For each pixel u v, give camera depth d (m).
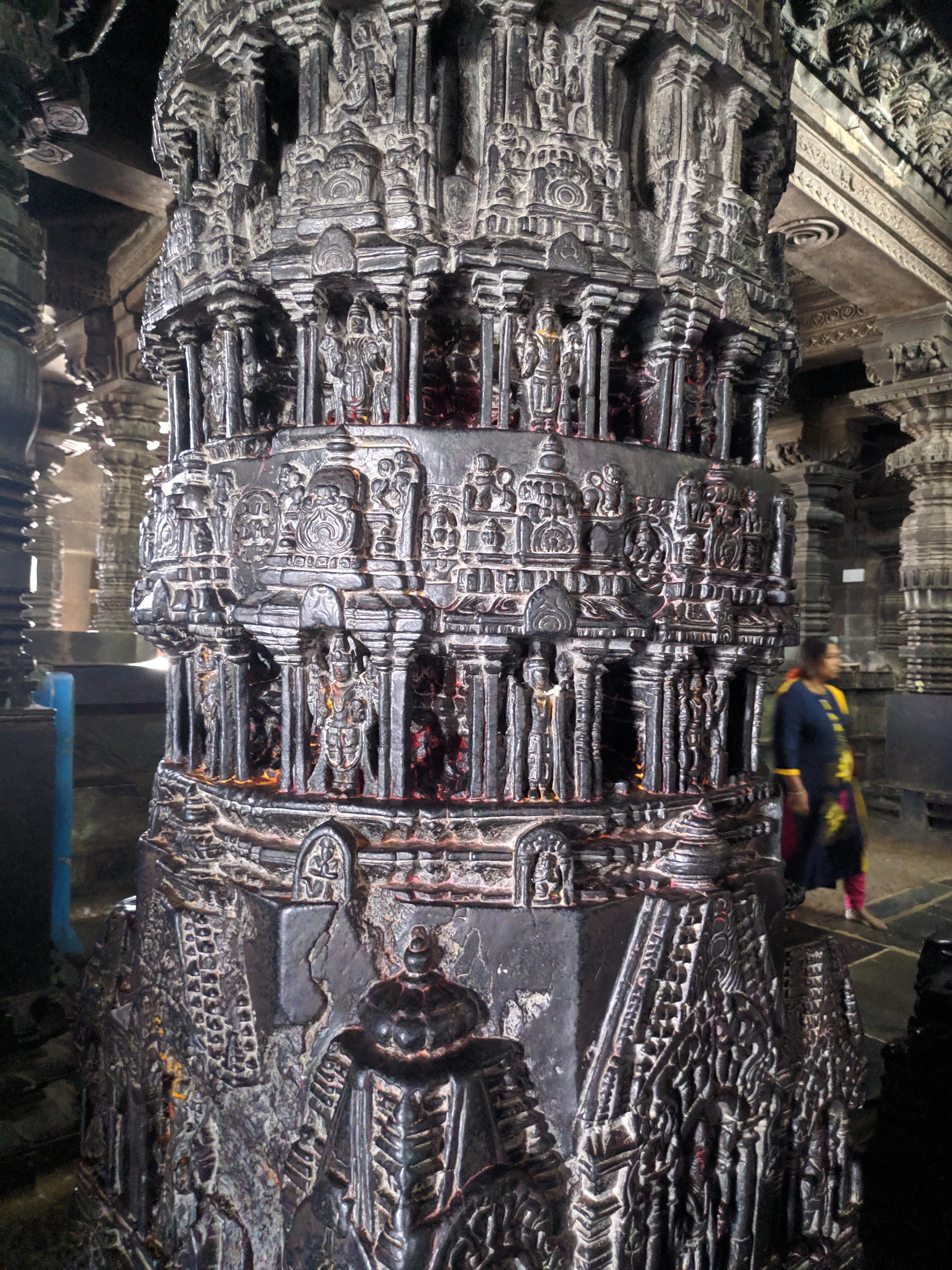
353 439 1.82
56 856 4.35
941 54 4.98
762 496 2.20
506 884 1.75
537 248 1.79
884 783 8.27
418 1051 1.55
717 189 2.02
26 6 3.25
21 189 3.46
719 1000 1.86
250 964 1.80
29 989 3.33
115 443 8.31
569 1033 1.68
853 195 5.15
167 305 2.20
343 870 1.70
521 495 1.81
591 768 1.85
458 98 1.96
